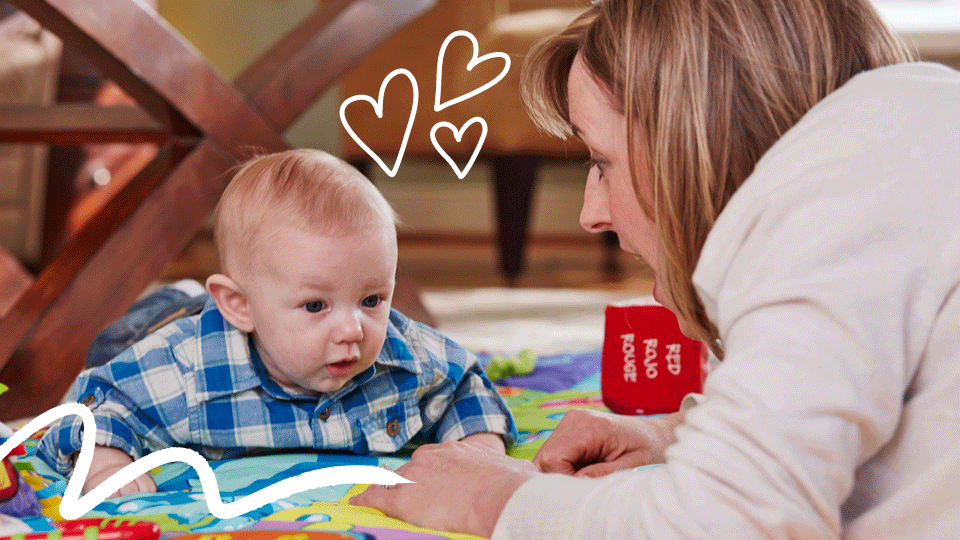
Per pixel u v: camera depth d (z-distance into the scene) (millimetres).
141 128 1554
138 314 1194
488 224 4469
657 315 1103
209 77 1455
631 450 774
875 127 527
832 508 485
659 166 583
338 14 1584
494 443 948
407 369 918
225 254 860
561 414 1143
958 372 508
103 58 1397
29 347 1312
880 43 608
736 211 541
